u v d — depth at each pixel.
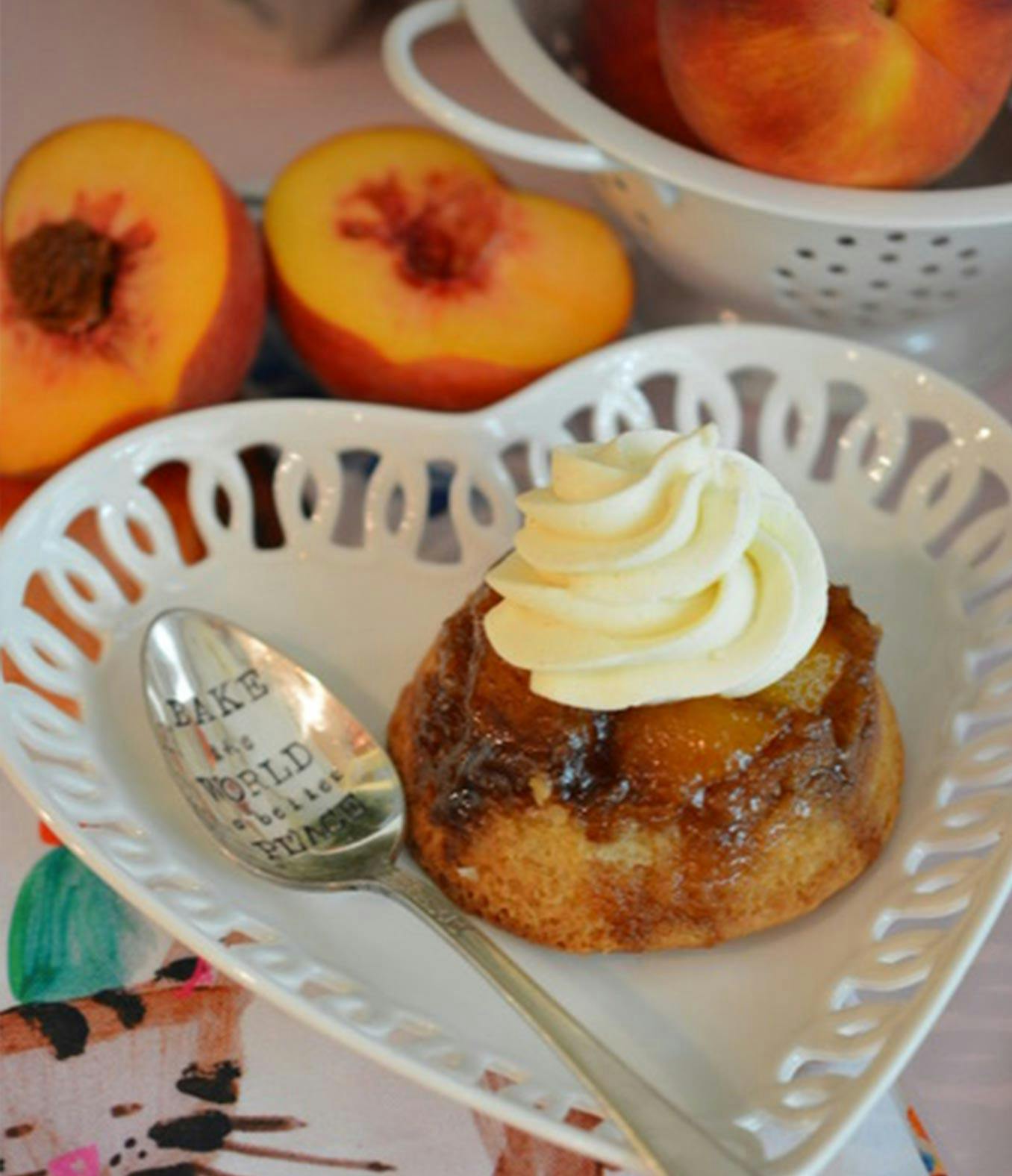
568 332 0.49
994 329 0.51
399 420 0.47
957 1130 0.40
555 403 0.48
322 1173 0.39
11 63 0.59
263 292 0.50
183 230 0.48
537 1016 0.39
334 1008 0.39
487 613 0.41
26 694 0.43
